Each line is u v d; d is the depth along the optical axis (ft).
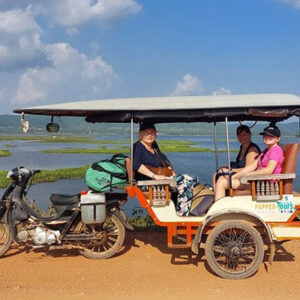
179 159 138.51
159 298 14.93
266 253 19.77
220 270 16.81
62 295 15.24
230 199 17.46
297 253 19.89
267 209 17.31
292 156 17.52
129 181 18.86
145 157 19.07
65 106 18.28
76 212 18.65
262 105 16.83
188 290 15.64
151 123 20.10
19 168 19.19
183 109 17.16
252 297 14.98
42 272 17.52
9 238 19.16
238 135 20.94
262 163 18.03
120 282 16.43
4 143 306.35
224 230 17.02
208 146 245.86
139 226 25.04
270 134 17.43
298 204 17.37
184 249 20.52
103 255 19.11
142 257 19.40
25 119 18.39
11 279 16.76
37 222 18.88
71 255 19.70
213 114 17.08
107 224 20.21
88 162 134.51
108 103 18.75
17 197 19.02
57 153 181.47
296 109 16.85
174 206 17.90
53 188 72.08
